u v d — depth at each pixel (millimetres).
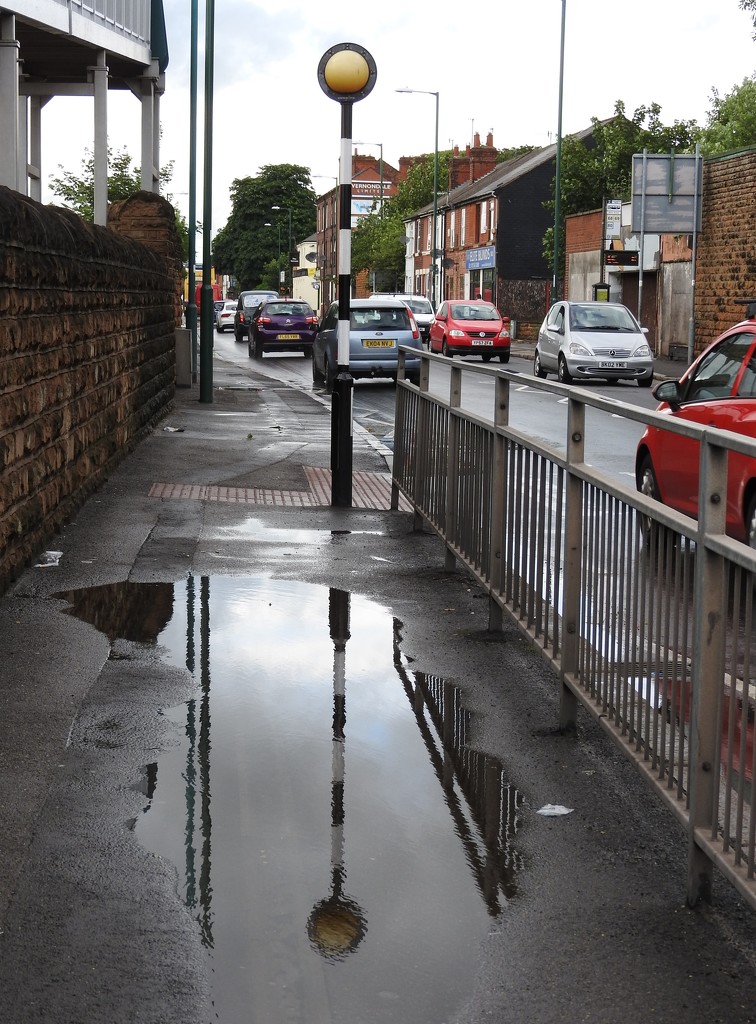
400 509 11023
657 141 53344
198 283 64125
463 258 73500
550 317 31297
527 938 3428
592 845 4086
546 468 5645
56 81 23031
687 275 38344
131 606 7180
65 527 9344
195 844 3998
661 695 4066
